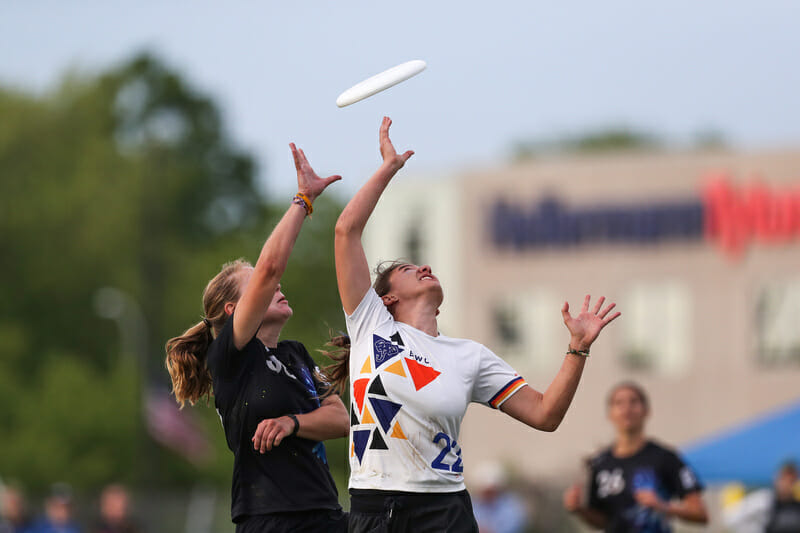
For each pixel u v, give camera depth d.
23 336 173.88
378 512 17.78
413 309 19.03
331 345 20.67
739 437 43.94
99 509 110.25
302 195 18.75
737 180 113.50
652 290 115.00
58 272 173.88
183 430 122.75
